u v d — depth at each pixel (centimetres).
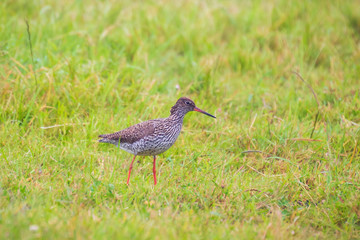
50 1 1953
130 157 1173
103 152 1162
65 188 959
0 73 1364
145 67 1603
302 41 1752
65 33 1683
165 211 895
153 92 1448
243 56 1736
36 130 1216
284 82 1645
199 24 1925
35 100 1291
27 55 1471
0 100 1271
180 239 777
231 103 1459
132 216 847
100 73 1438
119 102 1339
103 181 1013
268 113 1413
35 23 1748
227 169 1145
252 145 1232
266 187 1048
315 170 1123
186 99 1103
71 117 1273
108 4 1952
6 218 777
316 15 2000
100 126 1227
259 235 833
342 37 1875
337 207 981
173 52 1789
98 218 825
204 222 874
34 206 862
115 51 1650
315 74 1670
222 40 1908
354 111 1394
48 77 1310
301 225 939
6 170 1008
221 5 2102
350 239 895
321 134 1280
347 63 1716
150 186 1004
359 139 1233
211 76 1573
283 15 1956
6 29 1603
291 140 1235
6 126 1180
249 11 2067
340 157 1214
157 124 1056
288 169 1136
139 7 1991
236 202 978
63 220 788
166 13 1981
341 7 2084
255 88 1548
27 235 727
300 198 1030
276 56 1761
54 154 1113
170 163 1126
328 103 1419
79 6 1934
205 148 1205
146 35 1820
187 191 992
